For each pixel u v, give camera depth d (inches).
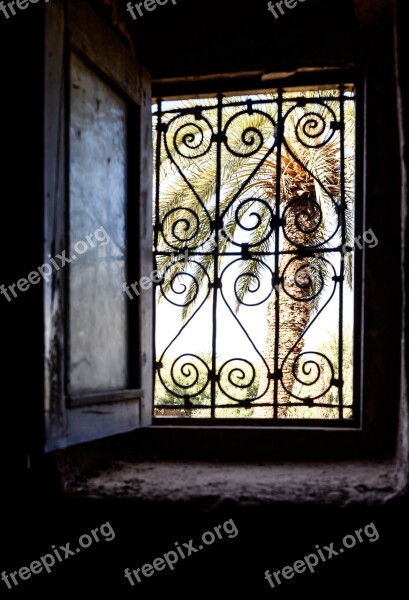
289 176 215.0
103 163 76.0
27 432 59.9
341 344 93.5
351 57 89.1
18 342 60.6
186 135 101.2
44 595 68.7
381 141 86.6
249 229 98.7
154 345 99.2
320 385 225.1
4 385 60.7
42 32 60.9
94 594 68.7
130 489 71.4
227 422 92.4
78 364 68.2
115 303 78.8
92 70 73.2
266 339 225.1
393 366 85.0
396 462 76.8
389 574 65.2
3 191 61.6
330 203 201.5
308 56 90.5
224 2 93.4
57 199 63.2
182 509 67.8
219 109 98.8
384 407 86.0
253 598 67.1
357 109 91.5
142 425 83.0
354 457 86.2
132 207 84.3
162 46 94.4
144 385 84.4
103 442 86.5
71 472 74.7
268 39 92.0
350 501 66.4
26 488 67.4
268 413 226.4
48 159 61.5
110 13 81.1
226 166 209.8
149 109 90.3
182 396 97.2
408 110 67.2
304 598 66.6
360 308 90.4
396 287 84.3
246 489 70.3
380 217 86.4
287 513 66.5
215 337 97.3
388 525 65.6
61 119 64.3
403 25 67.4
